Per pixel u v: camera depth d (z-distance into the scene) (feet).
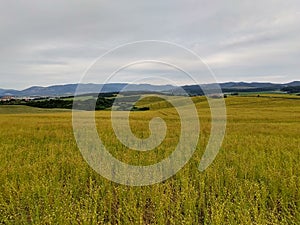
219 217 18.89
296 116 131.75
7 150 44.57
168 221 21.74
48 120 104.99
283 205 22.70
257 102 221.05
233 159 36.73
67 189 25.72
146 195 25.05
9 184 25.77
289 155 37.78
